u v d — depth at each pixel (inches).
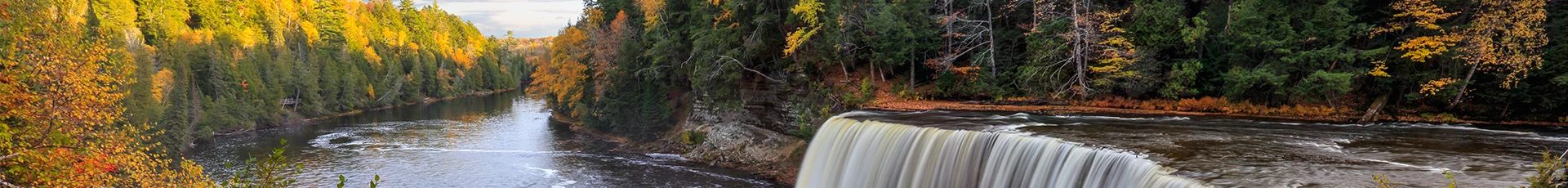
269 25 5191.9
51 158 585.9
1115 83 1342.3
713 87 1834.4
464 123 2785.4
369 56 4980.3
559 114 2817.4
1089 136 910.4
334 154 1937.7
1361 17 1278.3
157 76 2369.6
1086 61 1405.0
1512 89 1096.2
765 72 1738.4
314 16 6067.9
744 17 1584.6
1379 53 1192.8
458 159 1798.7
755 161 1606.8
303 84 3297.2
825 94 1572.3
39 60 612.7
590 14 2388.0
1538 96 1080.8
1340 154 774.5
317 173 1646.2
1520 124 1048.8
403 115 3336.6
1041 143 820.0
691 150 1786.4
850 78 1633.9
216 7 4849.9
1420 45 1108.5
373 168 1706.4
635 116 2047.2
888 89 1581.0
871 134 1098.1
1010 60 1505.9
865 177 1066.7
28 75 604.4
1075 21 1332.4
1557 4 1114.7
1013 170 840.9
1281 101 1254.9
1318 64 1186.0
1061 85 1434.5
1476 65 1098.7
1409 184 625.6
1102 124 1058.7
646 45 1941.4
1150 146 816.3
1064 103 1390.3
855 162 1107.9
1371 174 668.1
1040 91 1423.5
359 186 1523.1
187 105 2288.4
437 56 5802.2
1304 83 1185.4
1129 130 978.7
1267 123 1066.1
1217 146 824.3
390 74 4343.0
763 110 1701.5
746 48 1588.3
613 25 2103.8
